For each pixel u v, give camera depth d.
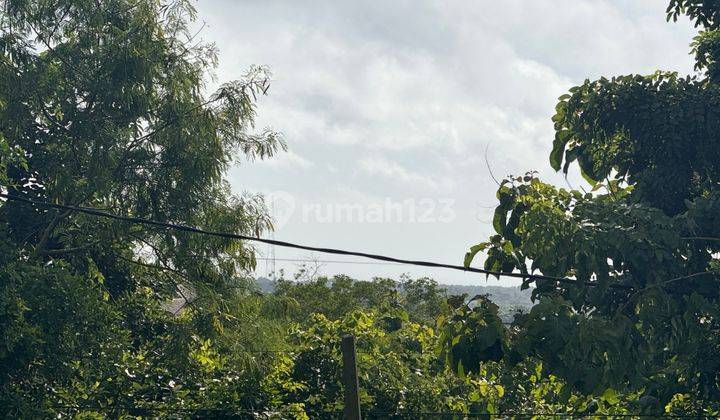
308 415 31.45
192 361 33.06
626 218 21.88
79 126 36.94
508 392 31.97
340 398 31.31
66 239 39.69
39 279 29.08
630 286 21.97
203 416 29.39
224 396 29.50
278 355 33.16
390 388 31.64
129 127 38.44
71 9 38.03
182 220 39.53
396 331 36.88
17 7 37.00
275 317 41.50
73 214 38.28
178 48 39.91
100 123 37.34
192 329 37.53
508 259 22.84
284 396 31.38
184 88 39.28
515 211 23.05
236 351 35.41
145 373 30.91
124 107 37.50
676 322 21.41
